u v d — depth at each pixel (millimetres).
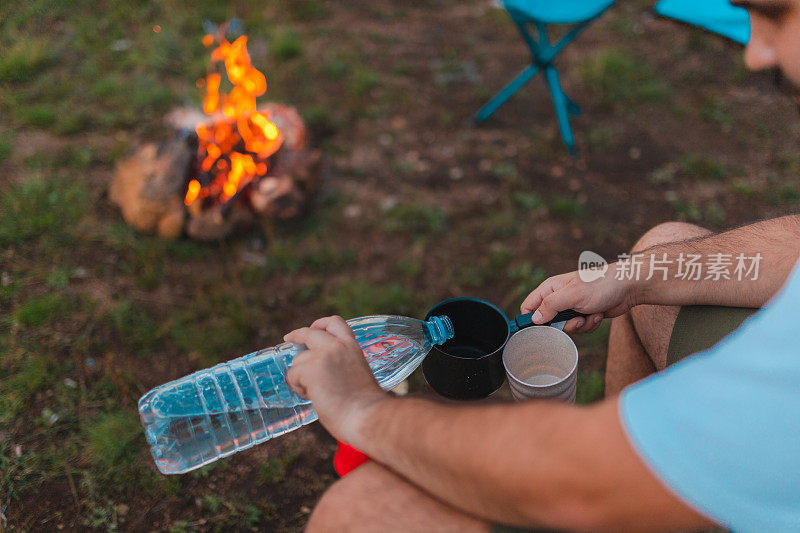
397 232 3281
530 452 790
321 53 4652
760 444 682
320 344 1173
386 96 4277
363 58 4645
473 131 4043
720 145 4004
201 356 2607
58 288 2834
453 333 1396
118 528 2047
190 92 4121
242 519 2082
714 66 4727
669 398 722
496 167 3738
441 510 1002
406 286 2996
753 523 713
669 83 4555
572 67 4676
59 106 3918
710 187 3672
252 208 3205
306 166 3273
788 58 818
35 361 2492
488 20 5273
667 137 4059
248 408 1505
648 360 1646
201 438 1501
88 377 2498
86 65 4293
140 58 4371
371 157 3779
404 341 1489
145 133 3787
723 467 692
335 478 2219
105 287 2863
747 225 1437
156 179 3047
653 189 3656
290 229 3250
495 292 2994
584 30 5129
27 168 3453
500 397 2396
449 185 3611
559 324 1464
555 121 4148
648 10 5391
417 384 2451
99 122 3838
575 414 792
